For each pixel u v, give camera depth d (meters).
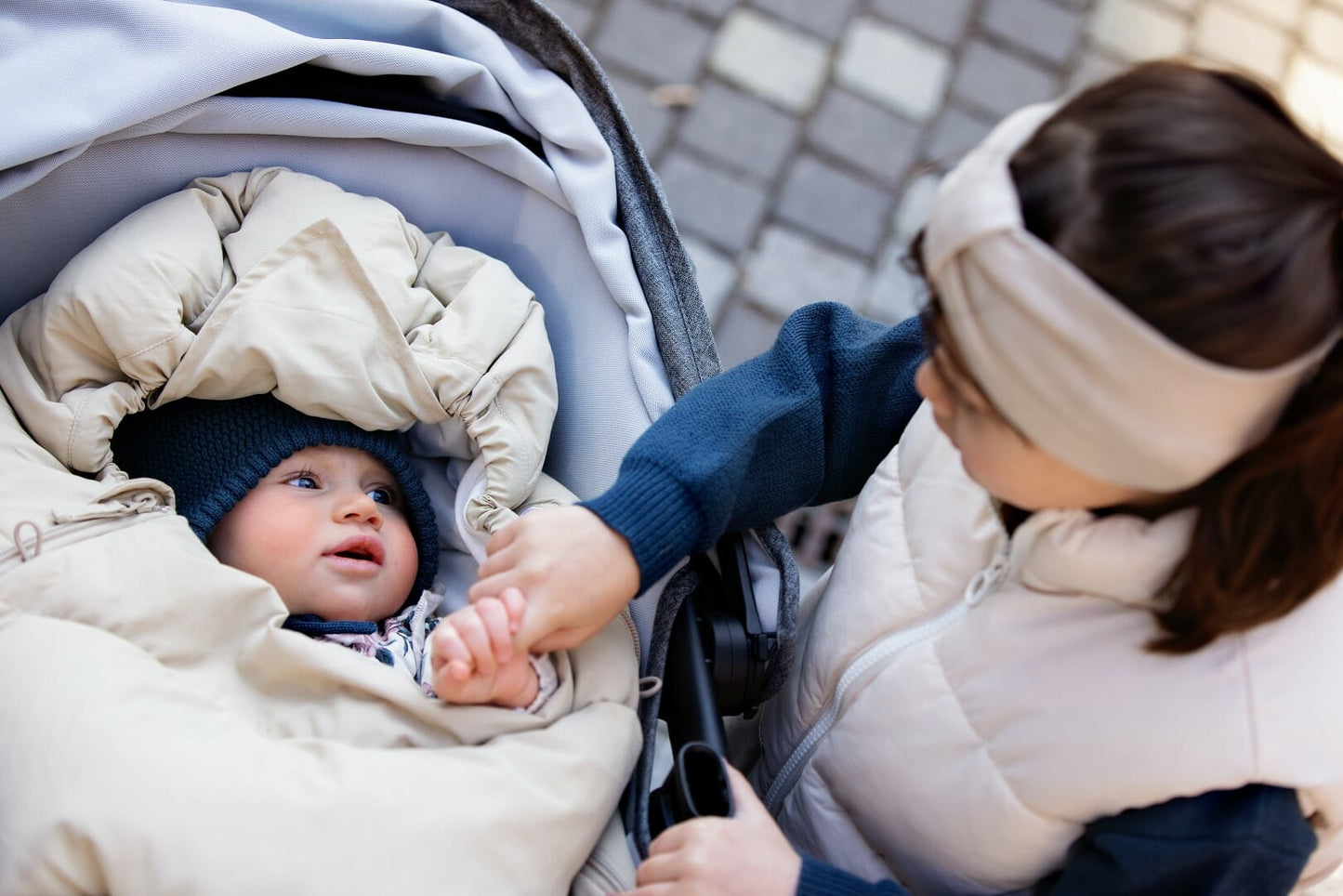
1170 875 0.62
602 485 1.02
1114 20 2.03
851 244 1.81
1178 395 0.50
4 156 0.85
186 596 0.83
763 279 1.77
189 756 0.71
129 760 0.69
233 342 0.93
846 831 0.84
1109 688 0.66
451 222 1.12
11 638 0.76
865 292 1.79
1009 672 0.71
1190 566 0.58
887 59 1.94
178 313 0.92
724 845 0.68
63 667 0.74
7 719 0.72
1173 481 0.53
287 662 0.82
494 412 1.00
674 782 0.76
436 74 0.99
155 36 0.90
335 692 0.83
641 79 1.87
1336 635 0.62
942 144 1.90
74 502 0.86
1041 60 1.98
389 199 1.09
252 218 0.99
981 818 0.72
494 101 1.03
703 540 0.79
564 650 0.83
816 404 0.85
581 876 0.80
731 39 1.92
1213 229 0.47
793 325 0.89
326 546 0.97
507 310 1.02
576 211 1.02
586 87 1.05
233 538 0.97
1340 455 0.53
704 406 0.83
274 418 0.99
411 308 1.01
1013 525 0.72
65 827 0.67
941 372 0.59
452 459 1.11
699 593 0.89
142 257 0.91
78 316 0.90
